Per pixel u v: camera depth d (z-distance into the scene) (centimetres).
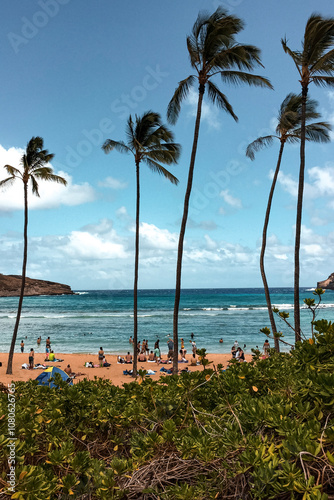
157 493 165
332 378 171
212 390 301
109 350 3569
